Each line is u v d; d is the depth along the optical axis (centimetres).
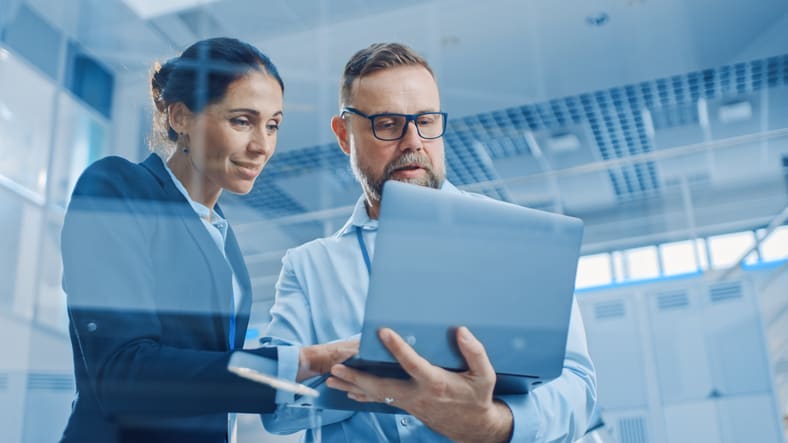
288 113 284
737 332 245
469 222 62
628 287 257
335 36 247
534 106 313
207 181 93
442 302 61
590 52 276
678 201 379
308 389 71
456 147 341
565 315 66
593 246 382
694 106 321
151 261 80
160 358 72
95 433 72
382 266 60
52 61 245
